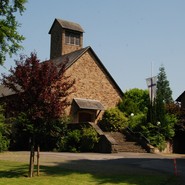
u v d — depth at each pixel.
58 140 28.45
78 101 32.88
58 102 13.50
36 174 14.14
